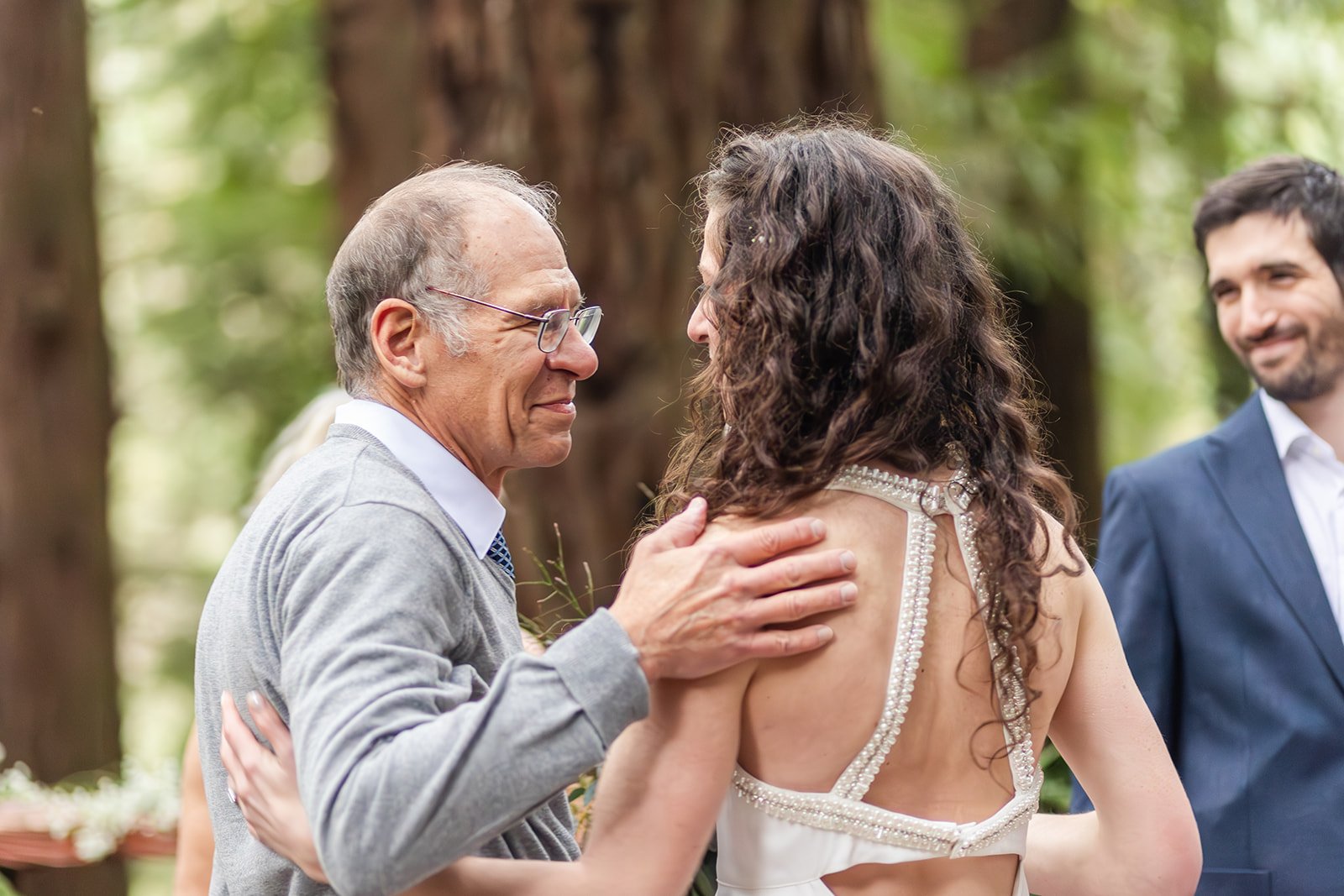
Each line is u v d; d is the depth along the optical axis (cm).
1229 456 396
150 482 1320
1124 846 254
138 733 1284
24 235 763
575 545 563
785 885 226
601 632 222
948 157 916
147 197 1288
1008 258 894
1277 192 396
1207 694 378
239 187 1258
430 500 261
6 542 757
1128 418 1217
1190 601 383
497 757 214
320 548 240
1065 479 262
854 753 226
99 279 800
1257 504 385
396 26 675
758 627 221
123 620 1302
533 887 227
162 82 1230
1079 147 959
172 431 1280
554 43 577
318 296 1245
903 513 232
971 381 243
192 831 347
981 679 232
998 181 909
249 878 253
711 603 221
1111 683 256
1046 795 377
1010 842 236
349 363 282
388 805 212
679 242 581
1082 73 1012
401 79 674
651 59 580
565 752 216
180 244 1239
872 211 233
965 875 232
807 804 225
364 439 270
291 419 1227
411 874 215
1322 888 353
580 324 293
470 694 240
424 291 271
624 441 570
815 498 232
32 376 765
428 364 273
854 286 229
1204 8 1074
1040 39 1023
